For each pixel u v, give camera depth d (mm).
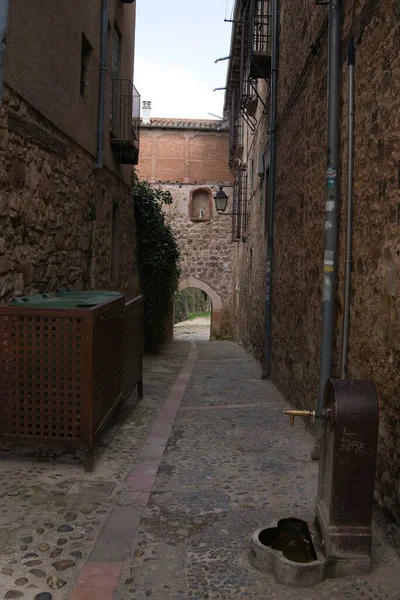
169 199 14531
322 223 5246
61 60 6137
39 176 5543
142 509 3525
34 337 4082
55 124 5973
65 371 4098
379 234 3480
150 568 2801
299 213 6543
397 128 3174
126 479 4066
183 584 2652
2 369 4105
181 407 6750
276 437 5312
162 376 9461
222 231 22922
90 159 7637
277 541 3012
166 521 3365
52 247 6020
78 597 2510
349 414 2670
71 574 2715
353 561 2682
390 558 2877
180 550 2990
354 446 2674
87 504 3564
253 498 3738
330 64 4570
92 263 7840
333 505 2703
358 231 3965
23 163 5094
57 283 6227
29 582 2629
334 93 4527
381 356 3383
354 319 4023
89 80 7473
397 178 3166
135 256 12375
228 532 3211
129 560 2879
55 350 4090
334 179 4551
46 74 5645
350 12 4289
